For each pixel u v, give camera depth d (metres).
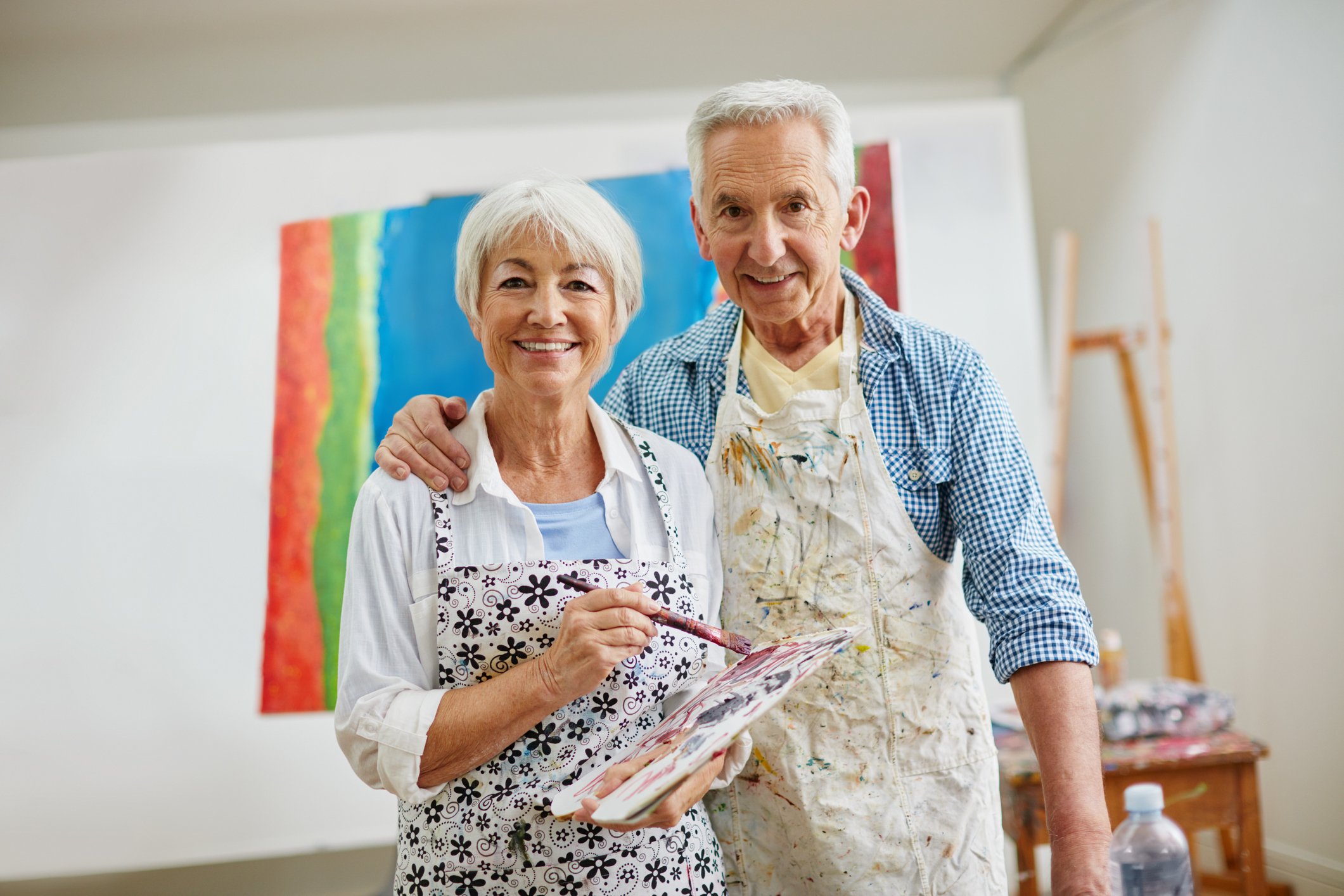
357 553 1.10
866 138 2.78
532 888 1.04
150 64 3.07
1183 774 2.10
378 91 3.20
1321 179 2.56
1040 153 3.67
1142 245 3.15
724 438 1.32
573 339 1.09
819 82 3.37
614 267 1.10
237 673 2.64
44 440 2.66
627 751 1.03
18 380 2.67
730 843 1.29
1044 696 1.10
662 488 1.19
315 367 2.71
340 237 2.74
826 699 1.25
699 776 1.02
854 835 1.23
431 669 1.09
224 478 2.68
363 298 2.72
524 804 1.04
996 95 3.55
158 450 2.67
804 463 1.28
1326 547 2.57
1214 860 2.82
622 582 1.11
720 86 3.33
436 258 2.74
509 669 1.08
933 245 2.77
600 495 1.16
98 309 2.69
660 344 1.45
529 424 1.14
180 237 2.72
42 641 2.62
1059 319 3.21
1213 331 2.97
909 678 1.25
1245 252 2.82
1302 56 2.60
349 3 2.87
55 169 2.71
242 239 2.72
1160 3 3.06
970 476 1.23
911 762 1.25
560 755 1.06
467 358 2.74
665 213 2.72
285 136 3.23
